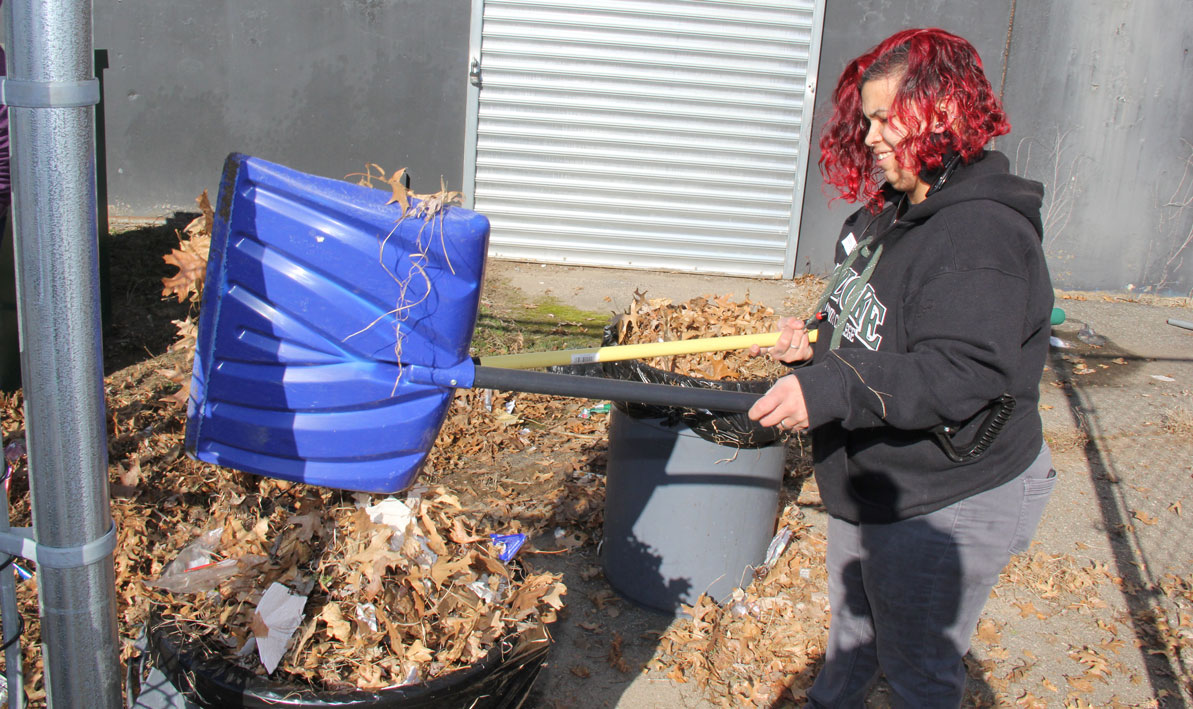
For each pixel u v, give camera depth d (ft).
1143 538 14.48
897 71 6.70
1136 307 27.53
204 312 6.70
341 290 6.58
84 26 4.76
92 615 5.47
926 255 6.65
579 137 27.61
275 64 27.14
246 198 6.42
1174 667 11.48
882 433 7.20
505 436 16.26
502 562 8.00
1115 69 26.61
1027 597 12.78
